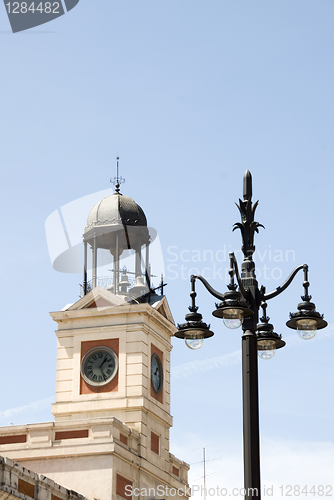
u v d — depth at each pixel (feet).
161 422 166.40
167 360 173.58
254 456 63.05
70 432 150.51
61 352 165.68
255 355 66.03
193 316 69.72
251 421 63.93
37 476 111.75
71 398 161.68
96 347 163.53
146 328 164.14
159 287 173.06
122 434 152.46
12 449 150.61
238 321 65.92
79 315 166.09
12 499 104.58
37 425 151.43
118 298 164.96
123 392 159.33
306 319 69.05
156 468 159.63
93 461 146.20
